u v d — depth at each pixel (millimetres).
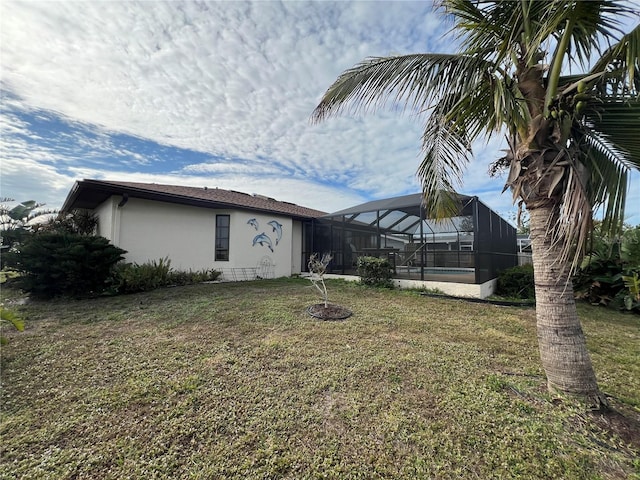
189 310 6703
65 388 3201
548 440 2367
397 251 11430
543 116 2865
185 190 13023
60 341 4672
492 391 3166
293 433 2500
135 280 8789
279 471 2098
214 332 5188
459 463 2162
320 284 11148
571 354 2896
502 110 2826
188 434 2473
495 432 2479
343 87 3779
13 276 8977
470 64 3123
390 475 2066
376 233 11922
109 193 9625
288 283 11594
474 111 3334
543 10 2658
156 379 3412
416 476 2051
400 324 5793
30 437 2402
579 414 2629
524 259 16031
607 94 2725
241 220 12539
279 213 13852
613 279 7742
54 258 7996
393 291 9734
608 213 3160
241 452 2271
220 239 12539
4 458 2180
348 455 2256
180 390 3168
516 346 4609
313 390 3195
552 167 2830
